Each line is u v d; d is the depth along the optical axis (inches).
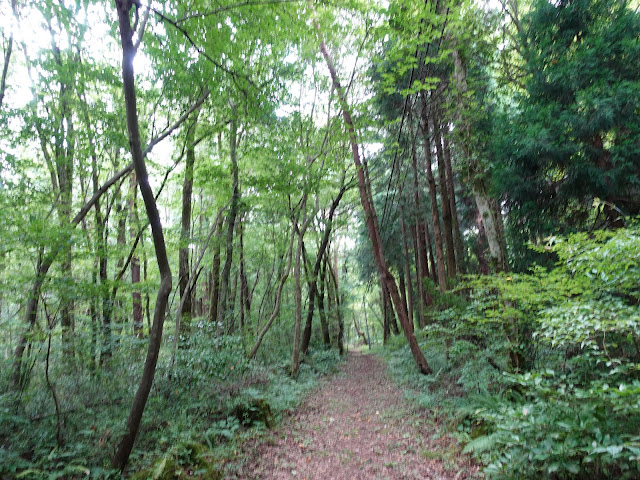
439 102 401.1
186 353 295.0
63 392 213.6
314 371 486.6
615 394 125.0
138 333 338.3
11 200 249.9
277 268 620.1
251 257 586.6
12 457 153.0
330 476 180.1
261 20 225.5
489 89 402.6
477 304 247.3
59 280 192.5
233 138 374.9
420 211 560.7
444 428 225.5
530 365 237.6
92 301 253.8
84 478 155.4
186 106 322.3
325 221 585.9
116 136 292.7
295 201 501.4
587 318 147.5
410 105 418.9
